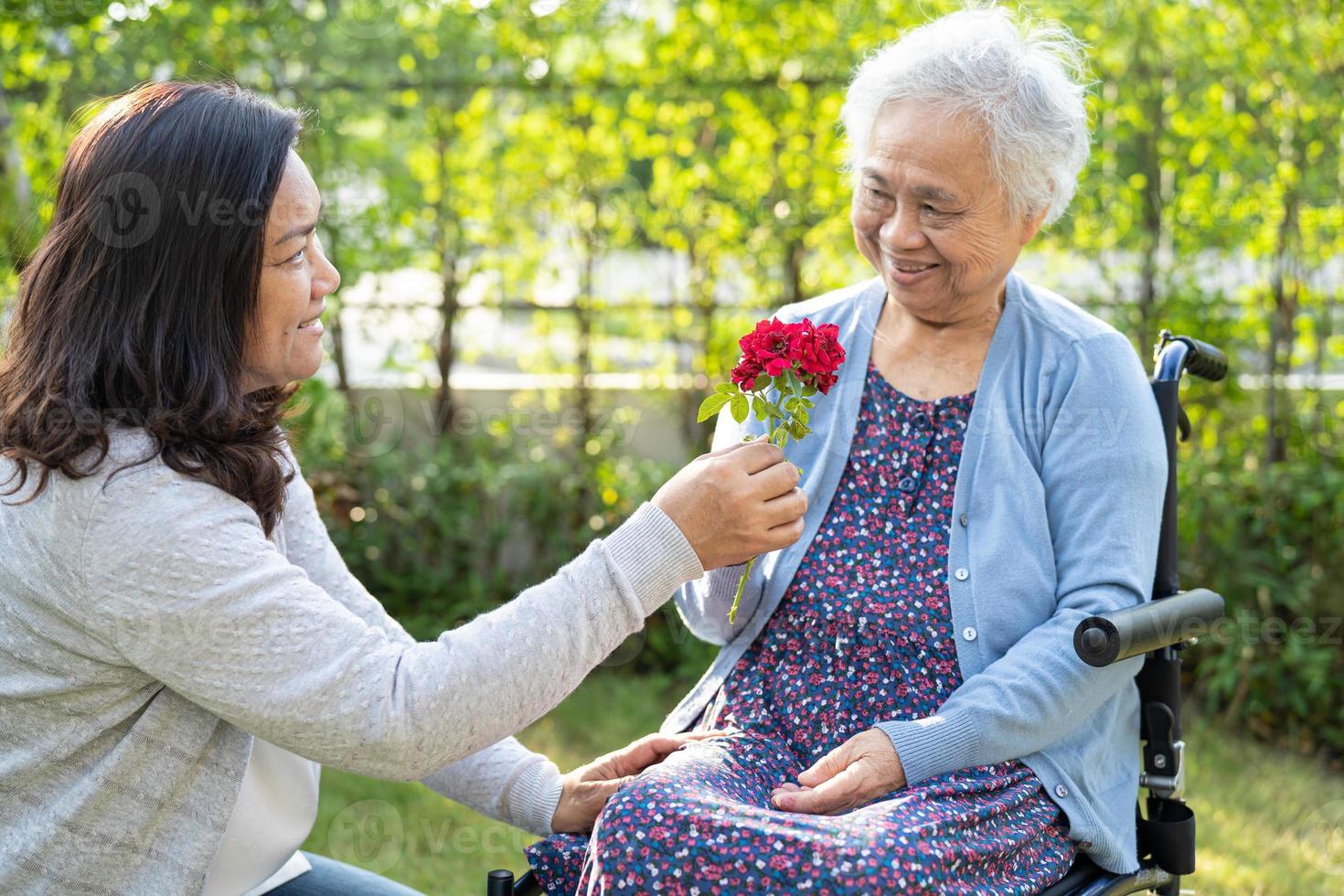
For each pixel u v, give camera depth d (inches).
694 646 153.1
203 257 51.6
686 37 153.9
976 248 63.2
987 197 62.3
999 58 62.1
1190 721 144.4
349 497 158.7
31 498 49.9
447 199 163.3
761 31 151.6
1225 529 142.8
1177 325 146.0
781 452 57.1
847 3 150.2
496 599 165.5
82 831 52.3
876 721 63.0
